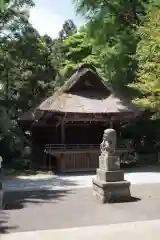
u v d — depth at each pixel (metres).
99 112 24.67
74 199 13.78
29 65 33.44
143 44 15.31
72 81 26.84
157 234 8.40
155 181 18.45
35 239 8.23
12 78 31.00
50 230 9.09
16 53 26.55
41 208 12.15
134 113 25.30
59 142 27.41
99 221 10.05
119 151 25.81
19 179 20.86
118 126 27.55
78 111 24.47
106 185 12.90
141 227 9.16
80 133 27.61
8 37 25.80
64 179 20.48
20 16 25.48
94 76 27.08
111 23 25.41
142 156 29.50
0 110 25.56
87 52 39.69
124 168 25.67
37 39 27.72
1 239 8.27
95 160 25.36
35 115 27.00
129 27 25.48
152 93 17.45
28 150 30.86
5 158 29.47
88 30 25.94
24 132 32.69
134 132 30.91
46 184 18.42
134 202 12.86
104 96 27.02
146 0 23.89
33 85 34.84
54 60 37.72
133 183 17.75
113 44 26.53
